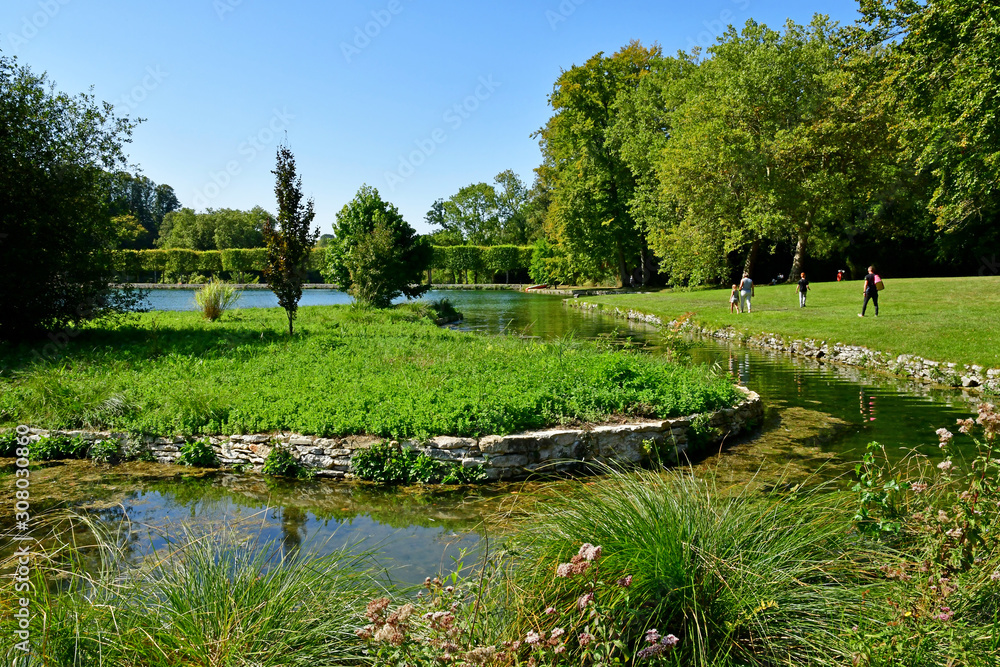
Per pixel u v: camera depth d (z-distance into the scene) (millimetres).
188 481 6816
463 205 86000
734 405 8477
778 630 2988
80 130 13711
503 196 86188
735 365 14578
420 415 7281
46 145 13180
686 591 3135
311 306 27266
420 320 22328
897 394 11094
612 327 24078
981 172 15938
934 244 36688
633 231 45406
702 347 18047
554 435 6969
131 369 10445
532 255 66750
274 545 5141
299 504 6184
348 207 30062
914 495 3846
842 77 27594
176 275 63281
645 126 39281
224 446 7277
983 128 14781
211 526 5430
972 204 18781
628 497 3865
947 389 11516
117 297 15031
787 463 7137
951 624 2697
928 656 2652
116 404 7988
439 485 6676
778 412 9742
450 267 69000
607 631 2838
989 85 14500
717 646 2971
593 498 3955
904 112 18078
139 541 5113
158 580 3414
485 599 3215
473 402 7668
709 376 9781
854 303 22906
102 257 14391
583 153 43594
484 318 28703
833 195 30172
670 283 41219
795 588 3229
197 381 9320
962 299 20938
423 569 4656
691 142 32219
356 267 26359
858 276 40375
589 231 44625
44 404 8039
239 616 3012
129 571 3623
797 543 3484
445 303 28672
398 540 5270
